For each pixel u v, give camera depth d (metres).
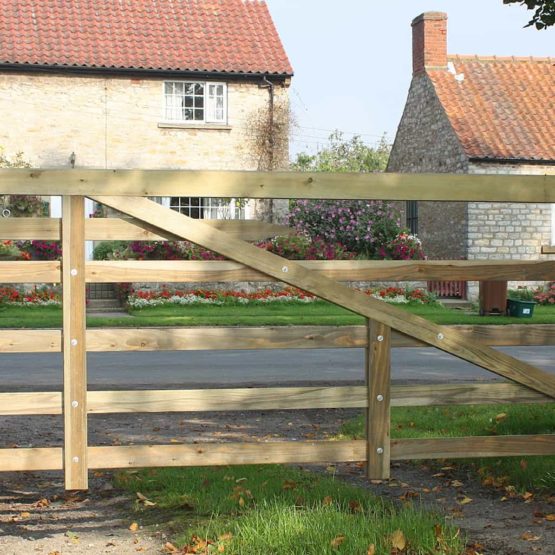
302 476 6.80
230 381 11.88
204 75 26.16
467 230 26.11
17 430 8.91
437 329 5.77
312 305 23.31
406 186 5.67
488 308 21.53
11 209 24.12
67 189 5.38
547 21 8.95
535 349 16.95
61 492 6.68
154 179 5.44
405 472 7.19
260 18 28.52
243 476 6.74
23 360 14.35
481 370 13.38
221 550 4.96
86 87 25.61
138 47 26.39
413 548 4.98
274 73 26.36
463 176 5.71
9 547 5.35
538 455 6.36
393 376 12.59
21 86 25.20
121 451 5.51
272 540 5.01
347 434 8.55
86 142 25.66
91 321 18.38
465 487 6.63
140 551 5.25
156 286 23.81
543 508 6.00
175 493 6.30
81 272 5.42
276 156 26.67
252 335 5.60
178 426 9.15
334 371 13.23
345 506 5.91
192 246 24.19
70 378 5.42
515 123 27.03
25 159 25.23
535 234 26.31
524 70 29.28
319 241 25.48
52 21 26.70
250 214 26.42
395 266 5.70
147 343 5.50
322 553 4.79
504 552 5.09
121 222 5.49
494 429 8.16
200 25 27.75
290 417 9.72
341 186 5.61
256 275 5.60
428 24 28.67
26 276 5.43
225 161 26.53
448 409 9.32
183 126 26.19
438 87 28.12
